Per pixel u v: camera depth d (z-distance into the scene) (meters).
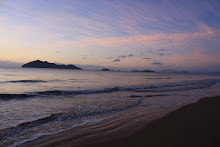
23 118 6.04
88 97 11.68
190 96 12.89
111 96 12.35
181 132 4.79
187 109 8.05
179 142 4.05
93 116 6.60
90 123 5.63
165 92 15.48
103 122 5.77
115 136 4.42
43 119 5.99
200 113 7.24
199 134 4.64
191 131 4.89
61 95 12.34
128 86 20.84
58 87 18.20
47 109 7.61
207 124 5.64
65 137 4.32
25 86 18.17
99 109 7.88
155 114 7.01
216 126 5.45
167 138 4.32
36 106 8.18
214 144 3.96
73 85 21.05
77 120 5.99
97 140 4.14
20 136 4.35
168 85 23.23
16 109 7.40
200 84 27.73
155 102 10.07
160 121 5.93
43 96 11.49
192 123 5.72
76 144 3.87
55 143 3.92
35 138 4.23
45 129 4.94
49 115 6.57
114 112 7.38
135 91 16.00
